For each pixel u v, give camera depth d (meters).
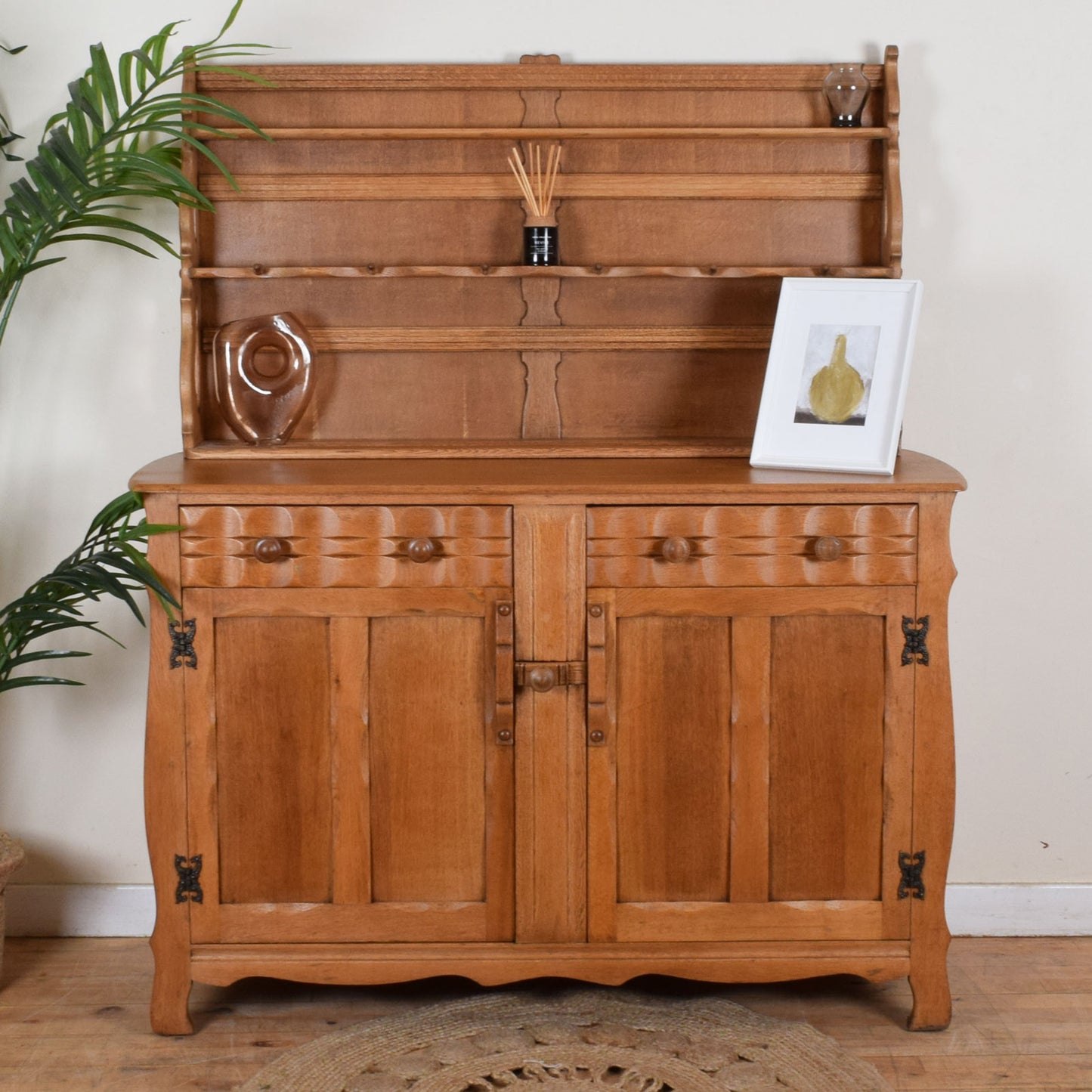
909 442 2.75
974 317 2.71
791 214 2.65
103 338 2.71
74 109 2.42
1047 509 2.76
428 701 2.29
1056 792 2.82
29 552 2.76
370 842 2.32
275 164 2.63
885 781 2.31
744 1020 2.40
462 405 2.69
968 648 2.79
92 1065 2.27
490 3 2.64
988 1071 2.26
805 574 2.27
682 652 2.29
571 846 2.32
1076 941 2.80
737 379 2.69
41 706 2.79
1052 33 2.64
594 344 2.65
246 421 2.59
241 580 2.26
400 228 2.65
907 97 2.66
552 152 2.59
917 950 2.35
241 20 2.63
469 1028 2.38
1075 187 2.67
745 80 2.62
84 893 2.81
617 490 2.23
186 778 2.30
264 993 2.53
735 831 2.32
